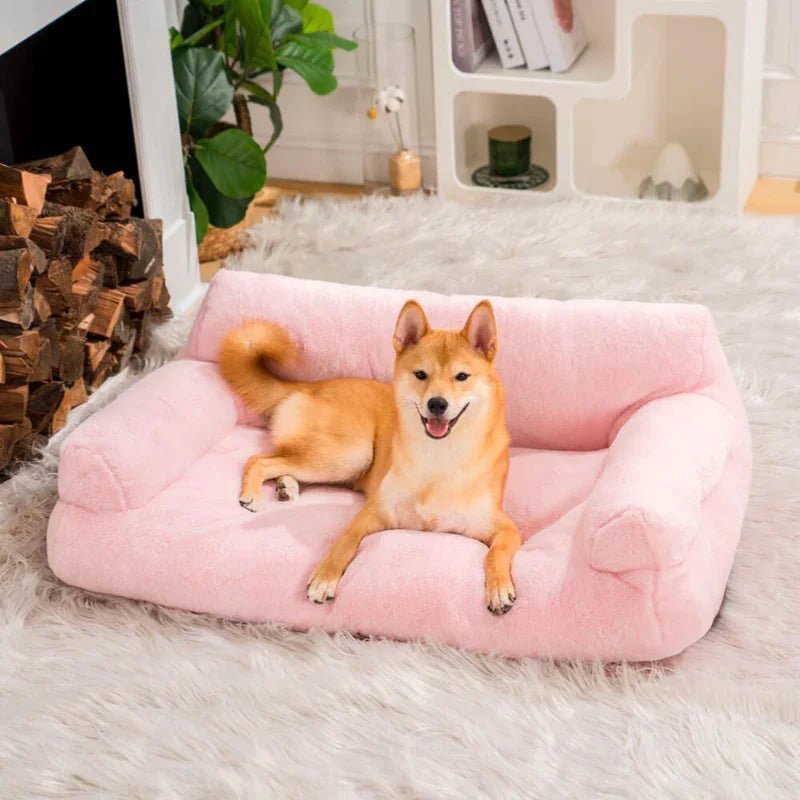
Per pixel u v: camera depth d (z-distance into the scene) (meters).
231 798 1.63
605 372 2.22
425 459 1.96
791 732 1.69
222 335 2.40
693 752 1.66
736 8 3.19
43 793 1.66
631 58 3.50
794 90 3.64
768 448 2.39
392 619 1.89
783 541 2.12
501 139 3.72
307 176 4.06
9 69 2.87
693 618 1.81
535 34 3.52
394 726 1.75
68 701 1.82
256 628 1.97
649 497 1.81
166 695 1.82
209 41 3.58
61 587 2.09
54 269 2.44
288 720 1.77
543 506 2.10
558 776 1.64
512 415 2.27
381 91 3.64
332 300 2.39
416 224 3.46
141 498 2.06
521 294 3.04
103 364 2.75
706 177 3.72
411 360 1.94
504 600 1.83
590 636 1.82
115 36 2.91
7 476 2.41
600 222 3.38
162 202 3.11
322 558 1.97
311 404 2.21
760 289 2.99
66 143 3.09
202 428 2.26
